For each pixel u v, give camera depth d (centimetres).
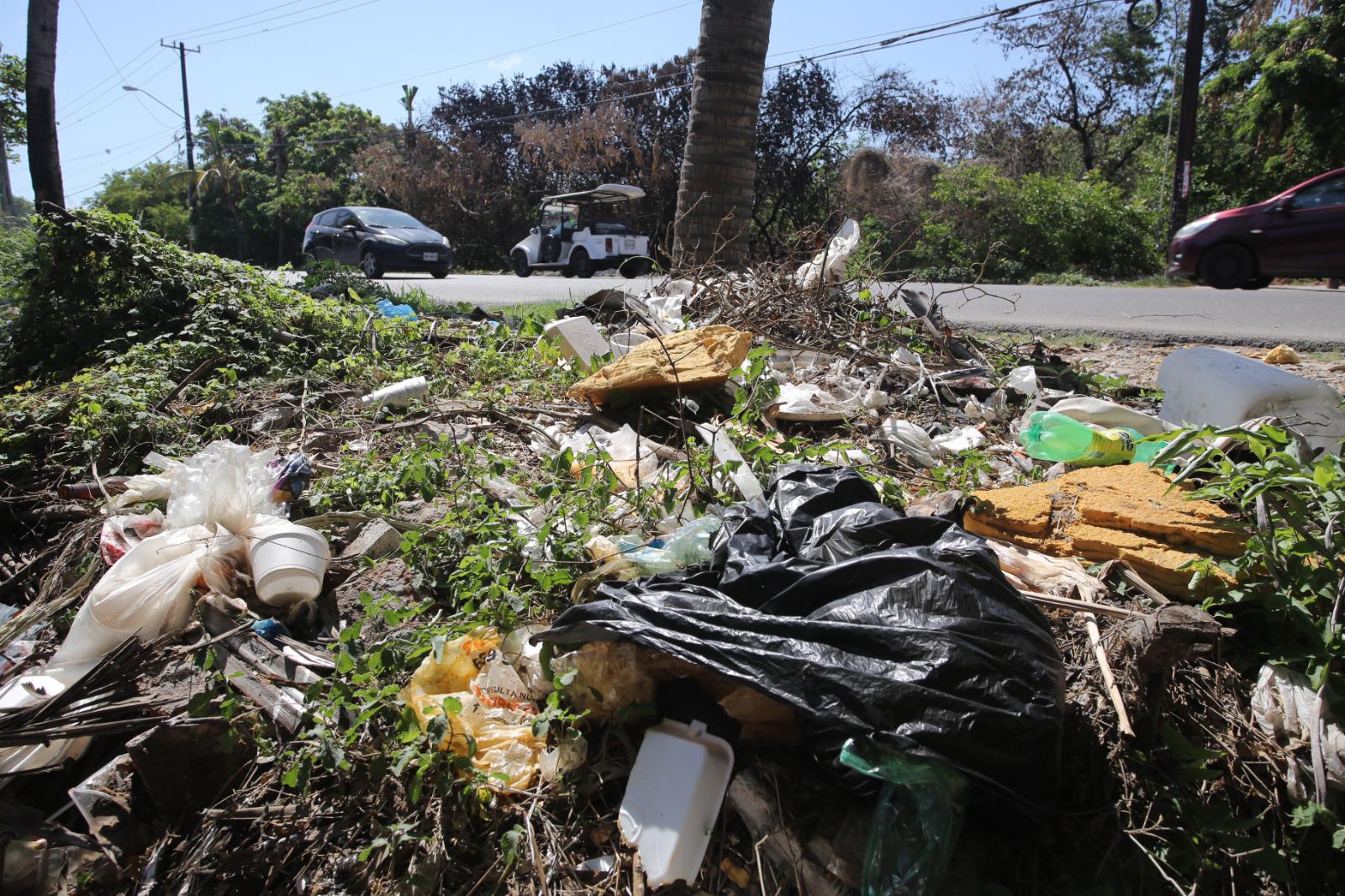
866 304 657
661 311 677
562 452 371
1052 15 3086
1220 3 2612
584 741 246
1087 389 559
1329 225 1157
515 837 223
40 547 420
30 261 700
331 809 245
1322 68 2164
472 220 3538
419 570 323
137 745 251
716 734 232
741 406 416
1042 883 220
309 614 318
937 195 2214
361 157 3888
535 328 678
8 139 2364
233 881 235
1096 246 2078
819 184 2858
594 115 3161
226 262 728
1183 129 1986
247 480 362
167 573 313
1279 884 226
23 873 237
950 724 202
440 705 251
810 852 219
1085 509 325
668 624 229
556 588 299
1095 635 266
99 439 458
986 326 898
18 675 310
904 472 423
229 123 5116
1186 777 240
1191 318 914
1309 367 632
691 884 222
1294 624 267
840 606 227
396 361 617
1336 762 229
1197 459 321
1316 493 287
